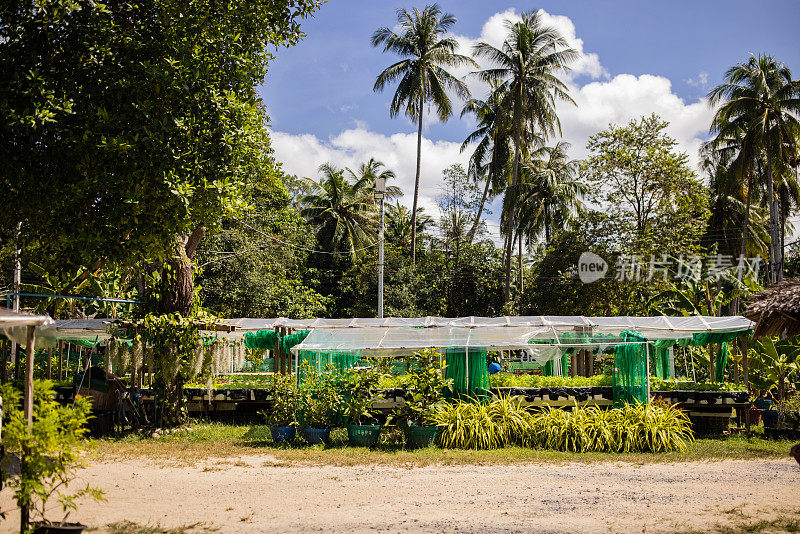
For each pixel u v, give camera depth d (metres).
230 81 10.43
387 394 14.08
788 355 15.18
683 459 10.82
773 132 28.61
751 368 15.81
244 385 15.69
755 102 28.67
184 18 10.24
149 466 9.98
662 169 25.84
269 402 15.30
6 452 6.02
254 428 14.05
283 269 30.42
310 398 12.40
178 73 9.54
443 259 36.12
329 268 40.50
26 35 9.03
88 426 13.06
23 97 8.66
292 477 9.24
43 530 5.71
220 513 7.12
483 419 12.06
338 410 12.54
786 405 16.77
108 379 13.74
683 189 26.25
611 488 8.57
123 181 9.12
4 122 8.44
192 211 9.67
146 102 9.25
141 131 9.50
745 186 33.12
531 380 14.95
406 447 11.84
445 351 13.56
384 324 17.03
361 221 41.66
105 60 9.65
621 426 11.80
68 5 8.87
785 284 7.70
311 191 41.91
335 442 12.30
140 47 9.91
